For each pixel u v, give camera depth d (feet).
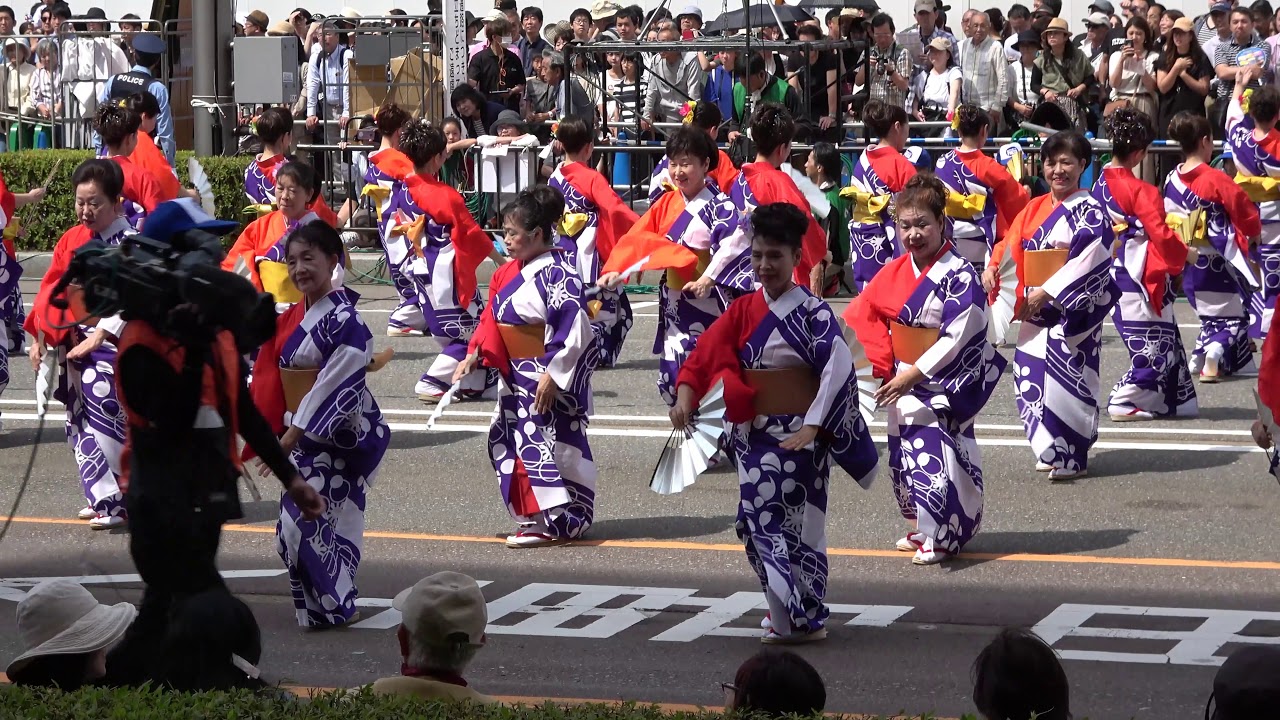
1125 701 23.40
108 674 19.16
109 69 76.38
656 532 33.63
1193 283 48.06
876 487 36.99
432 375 46.88
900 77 68.39
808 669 16.66
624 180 69.21
